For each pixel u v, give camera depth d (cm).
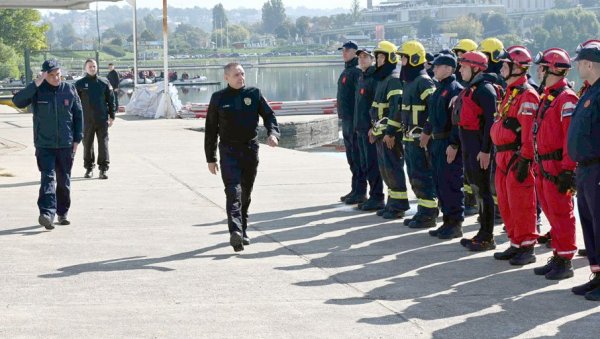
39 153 1136
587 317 737
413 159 1119
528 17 11825
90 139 1638
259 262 952
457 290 828
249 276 890
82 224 1176
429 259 957
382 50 1159
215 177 1642
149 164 1853
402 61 1116
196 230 1135
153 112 3206
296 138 3017
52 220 1129
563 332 700
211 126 1006
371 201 1266
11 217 1223
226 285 855
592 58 769
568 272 859
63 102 1136
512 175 906
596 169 774
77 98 1152
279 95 8056
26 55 4144
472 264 930
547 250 993
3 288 845
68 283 863
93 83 1620
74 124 1157
